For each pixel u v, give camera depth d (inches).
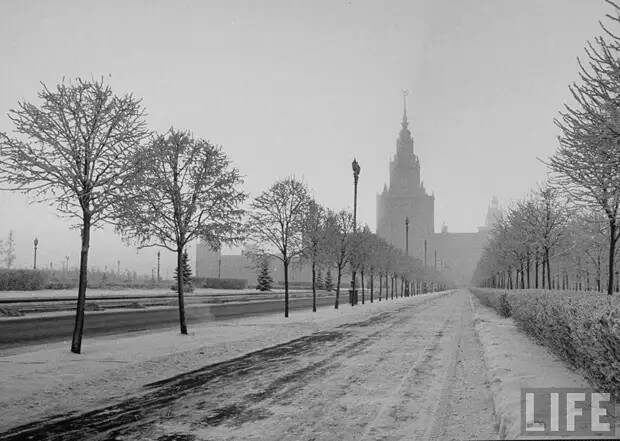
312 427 256.2
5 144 478.3
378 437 238.5
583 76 349.1
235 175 705.0
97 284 1879.9
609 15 335.3
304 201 1101.1
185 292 1962.4
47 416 281.3
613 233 578.6
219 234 698.2
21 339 624.4
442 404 298.4
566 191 472.1
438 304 1701.5
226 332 697.6
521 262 1295.5
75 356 469.4
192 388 349.1
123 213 531.5
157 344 558.3
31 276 1521.9
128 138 526.0
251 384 362.3
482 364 437.1
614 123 331.9
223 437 241.3
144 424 264.2
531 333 536.7
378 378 382.9
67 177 502.3
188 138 691.4
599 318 258.7
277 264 5113.2
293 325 818.8
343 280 4857.3
